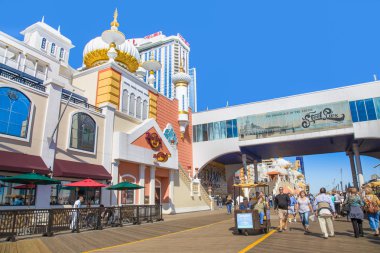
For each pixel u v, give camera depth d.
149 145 25.95
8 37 21.45
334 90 32.44
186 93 38.66
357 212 9.81
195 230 13.95
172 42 144.38
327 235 10.02
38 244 9.84
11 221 10.56
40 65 23.95
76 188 18.34
